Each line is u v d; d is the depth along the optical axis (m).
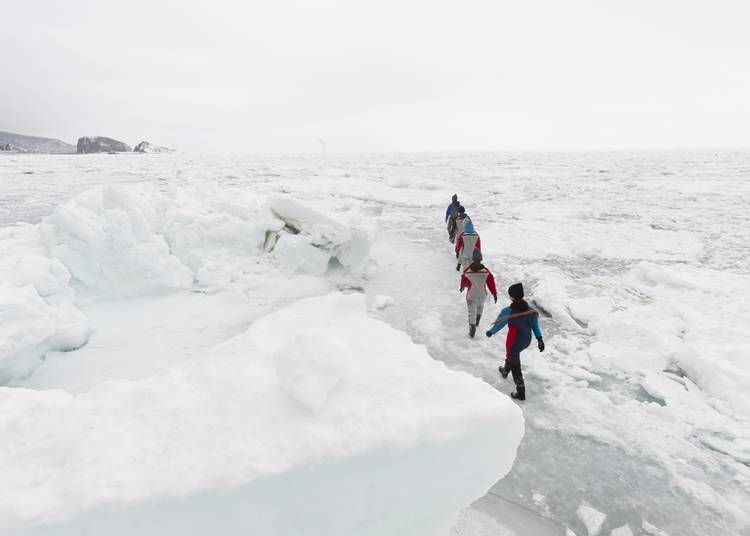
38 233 6.66
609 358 5.31
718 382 4.56
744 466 3.57
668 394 4.52
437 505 2.01
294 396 1.94
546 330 6.23
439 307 6.92
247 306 6.53
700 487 3.35
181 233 7.35
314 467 1.69
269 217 7.86
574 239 10.77
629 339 5.75
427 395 2.04
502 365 5.20
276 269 7.57
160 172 30.80
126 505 1.50
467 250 8.23
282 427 1.84
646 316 6.30
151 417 1.90
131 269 6.41
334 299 3.15
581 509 3.12
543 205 16.53
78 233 6.14
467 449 1.92
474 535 2.88
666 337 5.58
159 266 6.55
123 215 6.27
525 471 3.51
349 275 8.09
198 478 1.59
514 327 4.35
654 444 3.83
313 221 7.65
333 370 2.03
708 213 14.49
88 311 6.04
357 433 1.79
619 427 4.05
